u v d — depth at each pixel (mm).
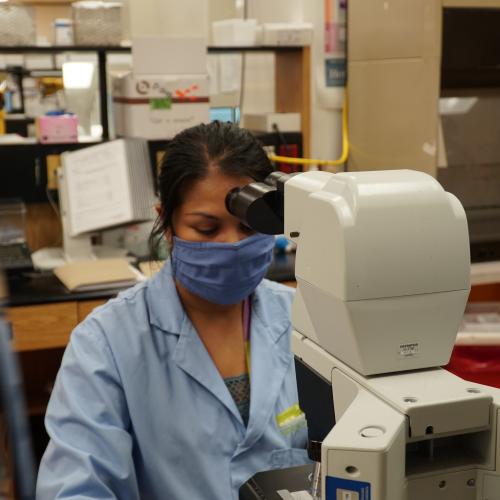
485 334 1761
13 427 552
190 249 1286
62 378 1268
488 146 3221
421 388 745
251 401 1341
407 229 751
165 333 1331
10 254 2979
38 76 3789
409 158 3230
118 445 1208
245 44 3400
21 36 3121
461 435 798
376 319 751
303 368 893
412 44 3129
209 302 1356
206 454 1291
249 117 3662
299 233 837
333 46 3645
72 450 1174
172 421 1291
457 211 778
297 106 3521
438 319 777
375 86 3402
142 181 3047
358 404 739
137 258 3160
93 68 3281
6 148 3141
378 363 768
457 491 766
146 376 1304
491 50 3121
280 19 3756
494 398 736
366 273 736
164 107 3178
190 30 4242
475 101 3193
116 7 3215
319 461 855
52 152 3201
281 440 1356
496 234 3082
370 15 3383
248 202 934
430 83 3049
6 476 549
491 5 3000
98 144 3057
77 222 3012
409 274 752
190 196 1263
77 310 2697
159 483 1276
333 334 804
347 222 735
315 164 3508
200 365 1325
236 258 1271
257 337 1413
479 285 3322
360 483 677
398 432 690
